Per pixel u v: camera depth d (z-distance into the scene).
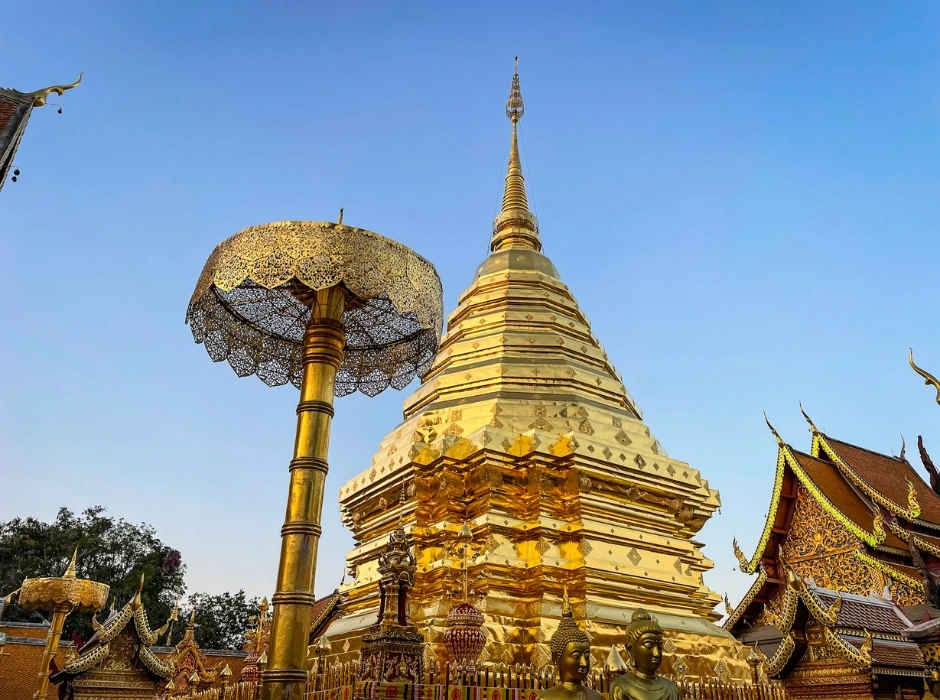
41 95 14.02
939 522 29.33
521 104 32.34
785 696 15.92
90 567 62.06
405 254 7.87
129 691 20.56
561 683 7.92
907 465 35.00
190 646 30.41
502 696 11.36
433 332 9.09
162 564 63.97
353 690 10.67
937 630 11.74
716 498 20.19
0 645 19.27
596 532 16.77
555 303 23.89
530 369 20.48
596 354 22.52
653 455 19.02
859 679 18.47
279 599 6.60
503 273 24.94
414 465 17.75
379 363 10.26
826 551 29.41
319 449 7.18
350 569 19.27
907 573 26.91
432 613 14.57
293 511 6.92
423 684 10.88
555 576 16.11
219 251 7.85
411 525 17.19
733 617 28.73
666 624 16.39
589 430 18.77
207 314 9.11
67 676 19.89
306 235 7.46
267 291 9.28
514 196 29.11
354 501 19.98
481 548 16.34
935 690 11.88
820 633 19.58
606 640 15.12
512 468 17.47
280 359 9.85
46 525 62.78
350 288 7.33
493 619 14.96
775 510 30.62
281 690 6.29
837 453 31.92
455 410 19.66
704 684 14.87
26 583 18.55
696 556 18.62
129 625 20.97
